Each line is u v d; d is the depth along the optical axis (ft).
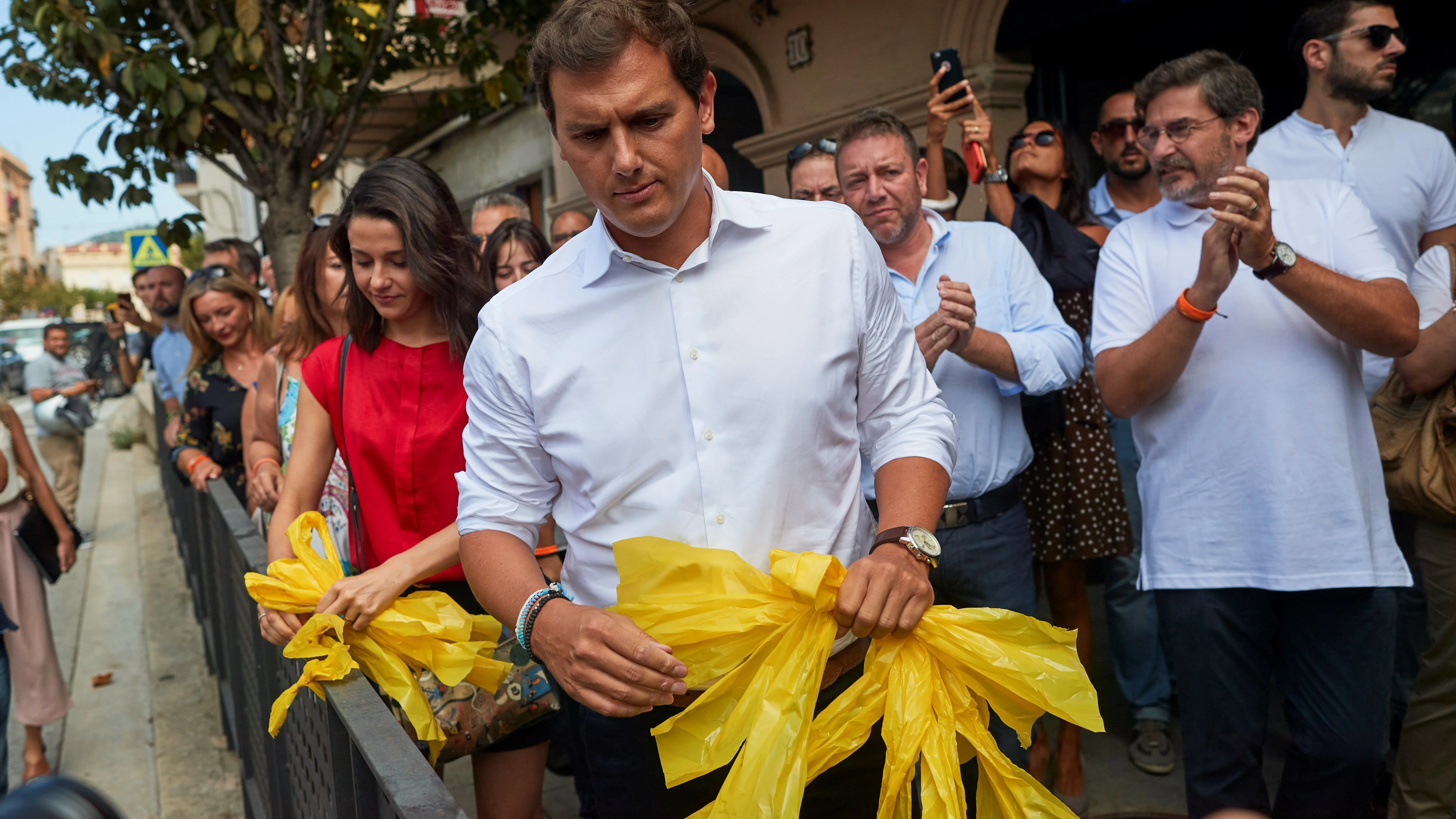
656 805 5.86
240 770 11.94
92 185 18.79
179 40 18.61
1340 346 7.52
